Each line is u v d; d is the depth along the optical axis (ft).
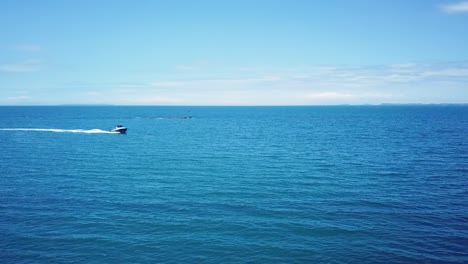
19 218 88.74
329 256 69.92
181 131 328.08
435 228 82.79
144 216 90.74
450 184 120.26
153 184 122.72
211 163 161.79
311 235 79.25
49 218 88.94
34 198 105.40
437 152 185.47
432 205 98.84
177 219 88.74
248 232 80.89
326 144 224.53
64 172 141.90
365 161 163.84
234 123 449.89
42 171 143.54
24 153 191.11
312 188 117.19
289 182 125.29
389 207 97.40
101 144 230.27
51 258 69.00
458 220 87.61
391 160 165.37
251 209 96.17
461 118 506.07
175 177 133.39
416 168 146.72
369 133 291.58
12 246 73.61
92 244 74.84
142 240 76.84
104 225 84.74
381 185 120.26
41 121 481.87
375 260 68.18
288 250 72.33
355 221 87.15
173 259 69.00
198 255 70.49
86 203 101.04
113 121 491.72
